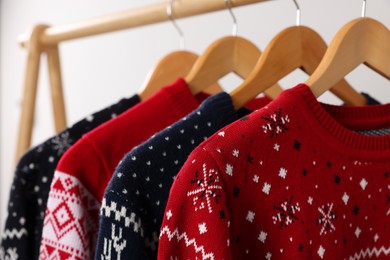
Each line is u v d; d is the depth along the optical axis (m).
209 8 0.70
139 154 0.54
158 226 0.55
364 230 0.57
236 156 0.48
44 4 1.66
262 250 0.50
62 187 0.61
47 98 1.70
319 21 0.83
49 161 0.71
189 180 0.46
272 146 0.50
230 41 0.69
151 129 0.64
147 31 1.31
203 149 0.47
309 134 0.52
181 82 0.67
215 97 0.58
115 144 0.63
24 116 0.92
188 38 1.18
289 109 0.51
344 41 0.53
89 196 0.63
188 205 0.46
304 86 0.52
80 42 1.55
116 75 1.44
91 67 1.53
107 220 0.52
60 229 0.62
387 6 0.75
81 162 0.62
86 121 0.72
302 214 0.51
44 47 0.93
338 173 0.54
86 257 0.62
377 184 0.57
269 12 0.95
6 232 0.70
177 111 0.65
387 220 0.59
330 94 0.80
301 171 0.52
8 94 1.92
